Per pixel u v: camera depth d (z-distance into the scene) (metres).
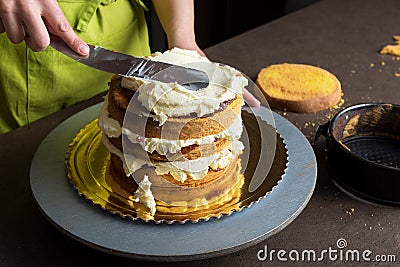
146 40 1.23
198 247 0.75
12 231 0.82
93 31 1.11
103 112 0.85
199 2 1.82
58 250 0.80
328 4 1.47
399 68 1.19
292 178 0.85
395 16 1.41
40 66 1.10
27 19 0.82
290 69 1.14
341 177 0.88
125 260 0.79
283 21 1.38
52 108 1.16
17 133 0.97
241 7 1.88
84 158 0.88
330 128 0.90
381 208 0.86
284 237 0.82
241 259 0.79
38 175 0.85
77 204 0.81
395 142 0.95
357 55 1.24
